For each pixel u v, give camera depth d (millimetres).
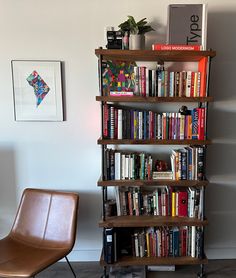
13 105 2043
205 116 1796
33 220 1874
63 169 2131
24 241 1831
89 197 2160
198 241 1924
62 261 2188
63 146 2105
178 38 1790
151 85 1833
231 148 2135
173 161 1888
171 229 1967
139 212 1971
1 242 1816
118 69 1934
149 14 1977
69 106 2061
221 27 2002
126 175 1900
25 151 2102
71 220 1779
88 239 2191
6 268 1485
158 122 1862
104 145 1898
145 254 1981
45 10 1963
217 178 2160
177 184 1840
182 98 1753
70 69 2021
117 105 2078
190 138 1854
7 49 1983
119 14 1976
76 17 1976
